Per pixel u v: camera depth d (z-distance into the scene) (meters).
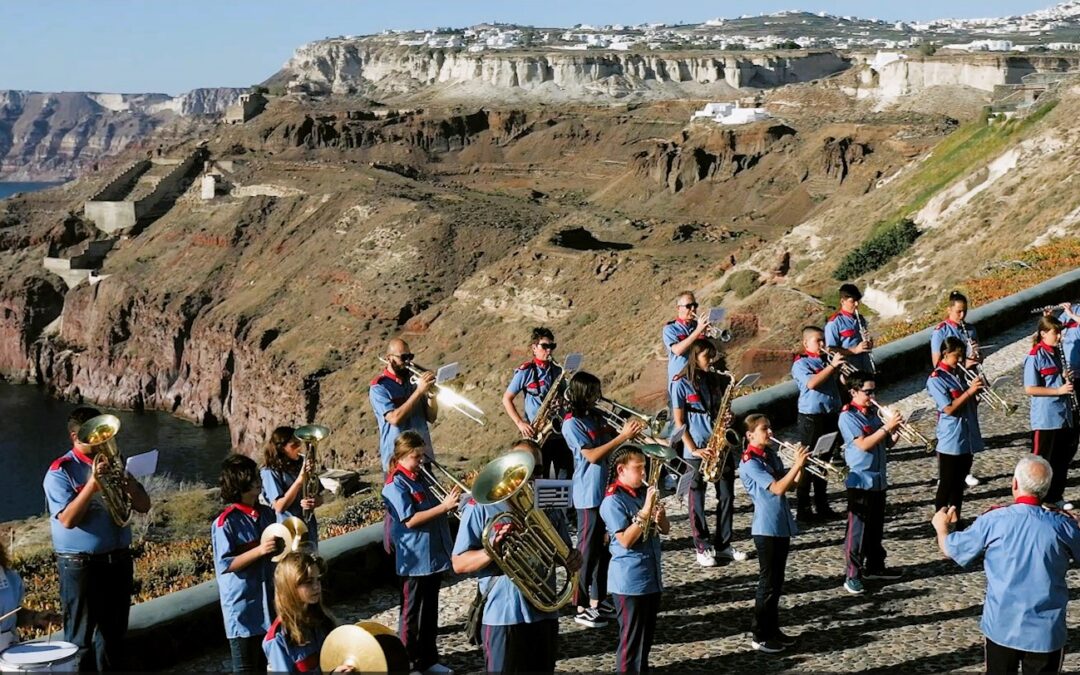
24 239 198.75
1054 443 17.58
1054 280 30.98
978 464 19.31
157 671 12.90
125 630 12.20
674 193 167.62
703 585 14.95
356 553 14.93
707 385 16.23
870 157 153.38
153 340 163.12
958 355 16.03
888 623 13.56
